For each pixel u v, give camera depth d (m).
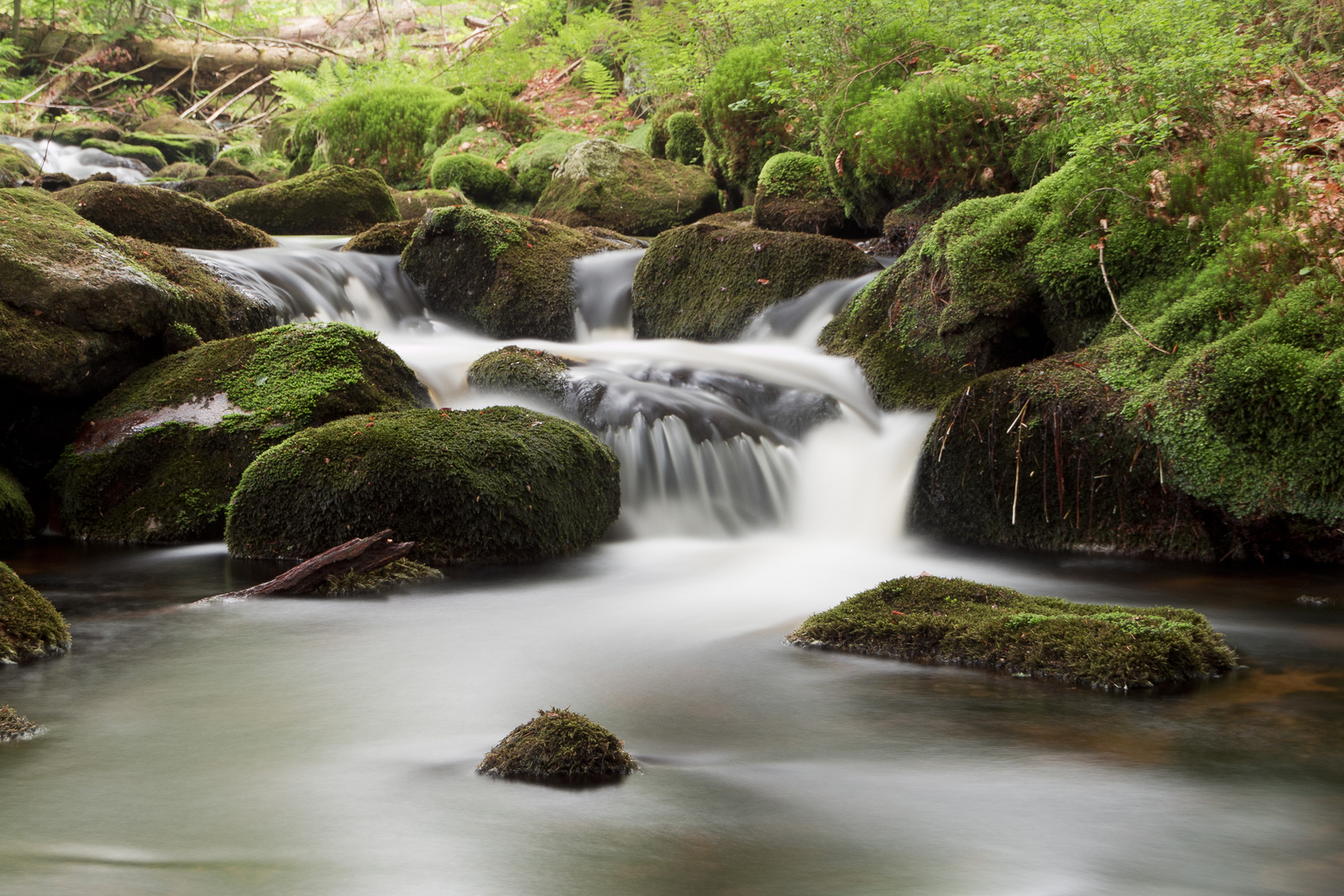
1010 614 4.36
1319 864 2.49
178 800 2.86
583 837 2.63
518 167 16.03
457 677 4.05
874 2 10.75
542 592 5.56
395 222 12.46
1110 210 7.22
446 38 26.88
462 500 6.14
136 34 26.97
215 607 5.20
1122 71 7.71
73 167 20.47
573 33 20.11
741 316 9.72
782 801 2.87
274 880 2.39
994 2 9.84
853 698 3.77
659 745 3.31
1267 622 4.80
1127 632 4.05
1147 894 2.34
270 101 28.42
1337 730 3.40
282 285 9.70
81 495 7.05
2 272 7.02
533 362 8.13
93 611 5.11
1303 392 5.68
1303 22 8.55
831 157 10.44
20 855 2.51
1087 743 3.29
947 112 9.17
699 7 14.34
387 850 2.55
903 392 7.93
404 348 9.20
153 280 7.70
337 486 6.16
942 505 7.00
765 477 7.55
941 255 7.95
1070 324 7.32
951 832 2.67
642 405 7.56
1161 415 6.11
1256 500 5.83
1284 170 6.83
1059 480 6.52
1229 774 3.04
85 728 3.45
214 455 6.97
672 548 6.81
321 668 4.17
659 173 13.91
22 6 25.53
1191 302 6.43
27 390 7.00
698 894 2.34
